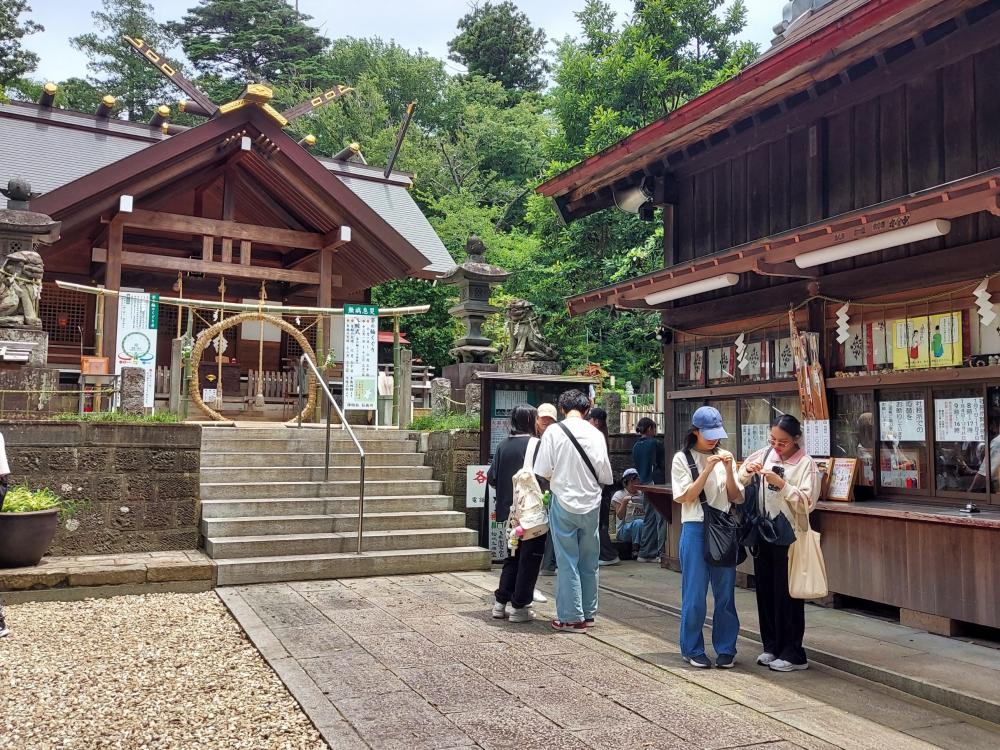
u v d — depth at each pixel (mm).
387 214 19438
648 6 24844
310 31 44594
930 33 6469
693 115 7582
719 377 8797
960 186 4930
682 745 3736
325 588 7246
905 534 6035
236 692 4480
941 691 4438
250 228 14016
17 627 5805
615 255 21047
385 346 25406
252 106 13133
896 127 6969
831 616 6410
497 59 45062
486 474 8992
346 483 9086
